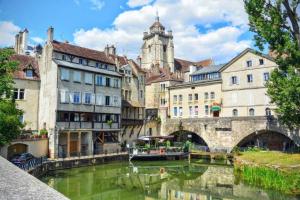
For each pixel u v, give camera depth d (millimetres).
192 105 59250
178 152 48500
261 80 50875
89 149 44594
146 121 55969
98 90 46844
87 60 47406
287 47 27578
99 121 46500
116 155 44250
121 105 51812
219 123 49125
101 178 32000
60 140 42219
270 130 43188
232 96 54031
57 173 33562
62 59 43906
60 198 5926
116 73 50500
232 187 28547
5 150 33094
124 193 26266
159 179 32750
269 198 23672
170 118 57562
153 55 97188
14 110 27141
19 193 5945
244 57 53188
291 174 25266
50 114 41500
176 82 64438
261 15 29266
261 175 28297
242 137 46219
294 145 43531
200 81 58719
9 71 26922
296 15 28781
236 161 37656
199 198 24953
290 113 29156
